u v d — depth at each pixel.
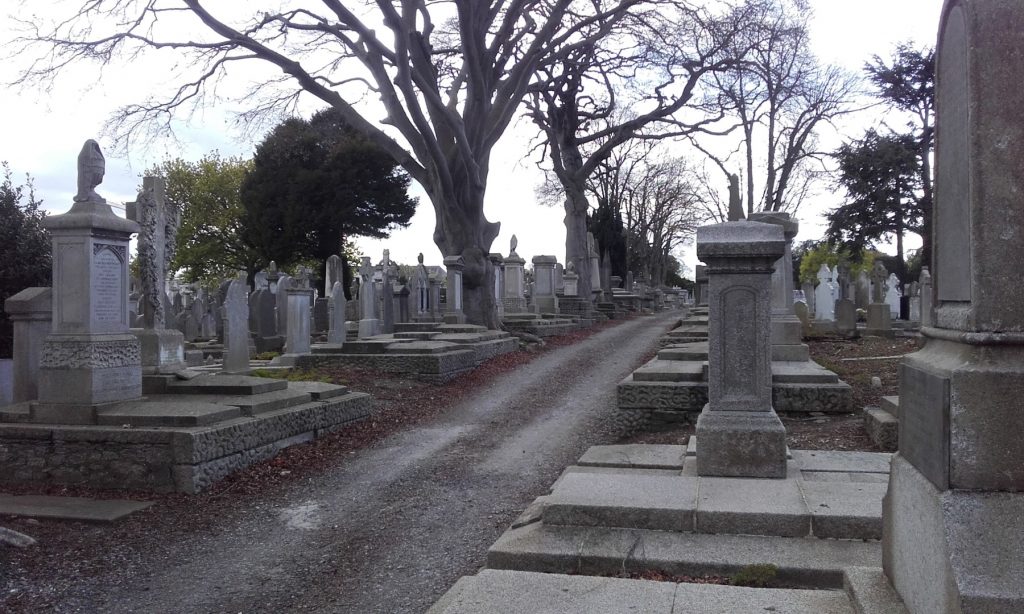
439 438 10.73
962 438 2.69
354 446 10.15
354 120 23.03
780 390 9.73
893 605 3.14
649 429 9.99
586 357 19.98
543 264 32.16
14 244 12.73
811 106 31.12
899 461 3.31
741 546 4.72
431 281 27.48
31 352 9.22
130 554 6.18
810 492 5.46
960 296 3.01
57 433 7.99
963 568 2.55
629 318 37.84
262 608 5.17
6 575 5.65
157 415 8.08
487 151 24.06
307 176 46.97
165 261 10.89
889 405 8.41
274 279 27.00
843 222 42.47
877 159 41.56
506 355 20.33
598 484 5.78
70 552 6.18
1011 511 2.59
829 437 8.51
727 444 6.14
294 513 7.29
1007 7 2.73
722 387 6.29
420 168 23.84
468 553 6.12
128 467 7.85
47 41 18.05
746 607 3.67
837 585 4.29
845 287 27.22
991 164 2.74
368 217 49.53
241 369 13.80
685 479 5.98
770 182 31.83
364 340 17.55
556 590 4.04
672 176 59.16
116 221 8.60
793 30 27.84
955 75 3.07
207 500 7.59
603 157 35.69
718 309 6.34
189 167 57.00
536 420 12.00
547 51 24.22
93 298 8.38
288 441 9.50
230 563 6.01
